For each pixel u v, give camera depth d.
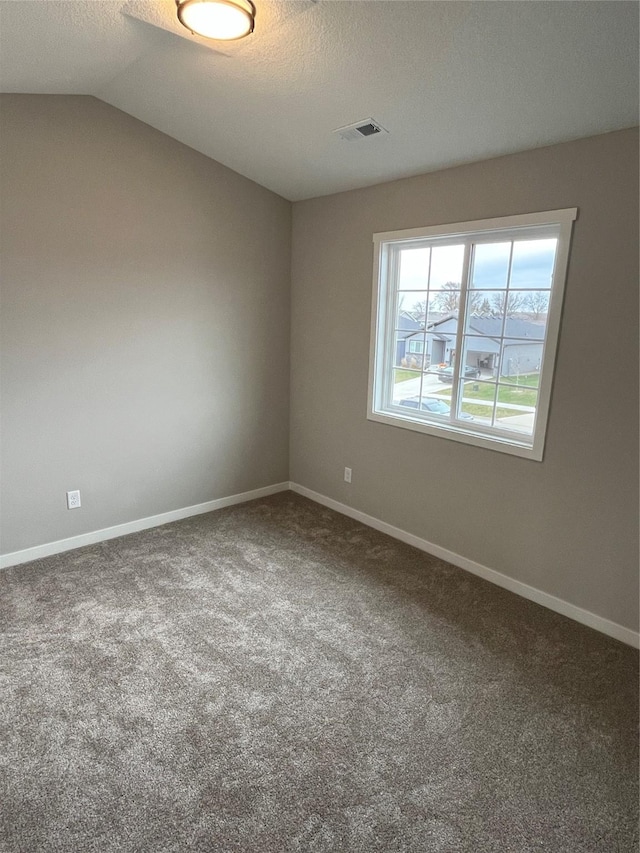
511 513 2.75
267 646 2.29
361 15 1.80
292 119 2.63
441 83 2.07
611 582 2.40
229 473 3.90
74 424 3.05
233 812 1.54
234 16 1.74
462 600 2.70
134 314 3.17
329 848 1.44
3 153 2.58
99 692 2.00
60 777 1.64
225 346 3.65
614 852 1.45
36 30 1.98
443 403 3.14
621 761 1.74
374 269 3.26
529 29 1.70
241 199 3.52
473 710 1.95
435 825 1.51
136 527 3.45
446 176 2.78
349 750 1.76
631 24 1.60
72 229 2.85
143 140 3.01
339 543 3.34
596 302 2.27
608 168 2.15
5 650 2.22
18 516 2.94
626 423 2.25
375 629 2.44
